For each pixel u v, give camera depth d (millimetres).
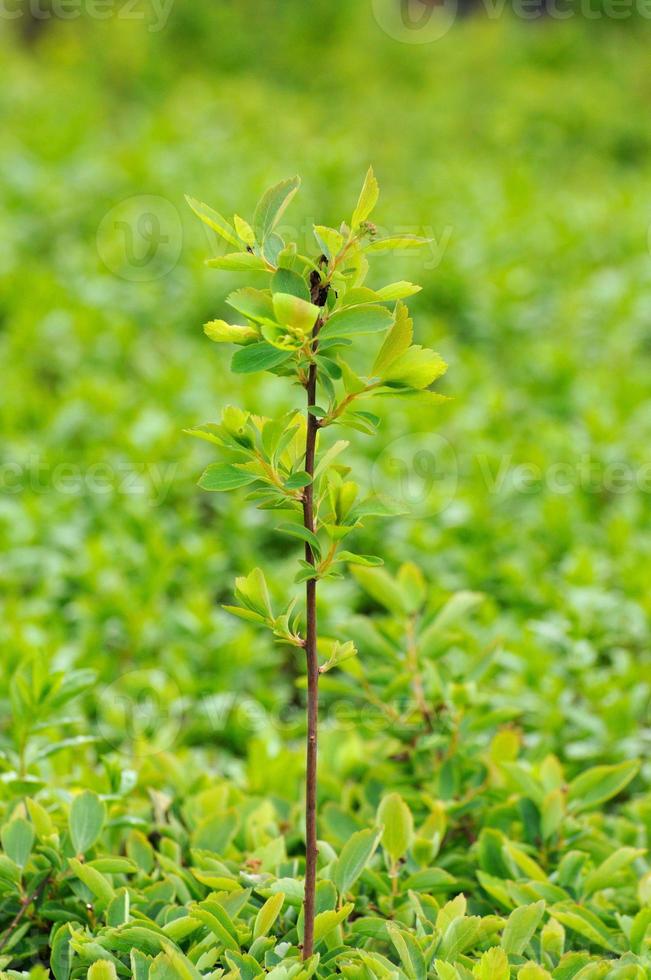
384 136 9633
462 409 5094
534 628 3174
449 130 9953
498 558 4133
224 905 1772
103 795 2127
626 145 10297
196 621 3609
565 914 1838
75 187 7500
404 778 2420
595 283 6535
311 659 1586
